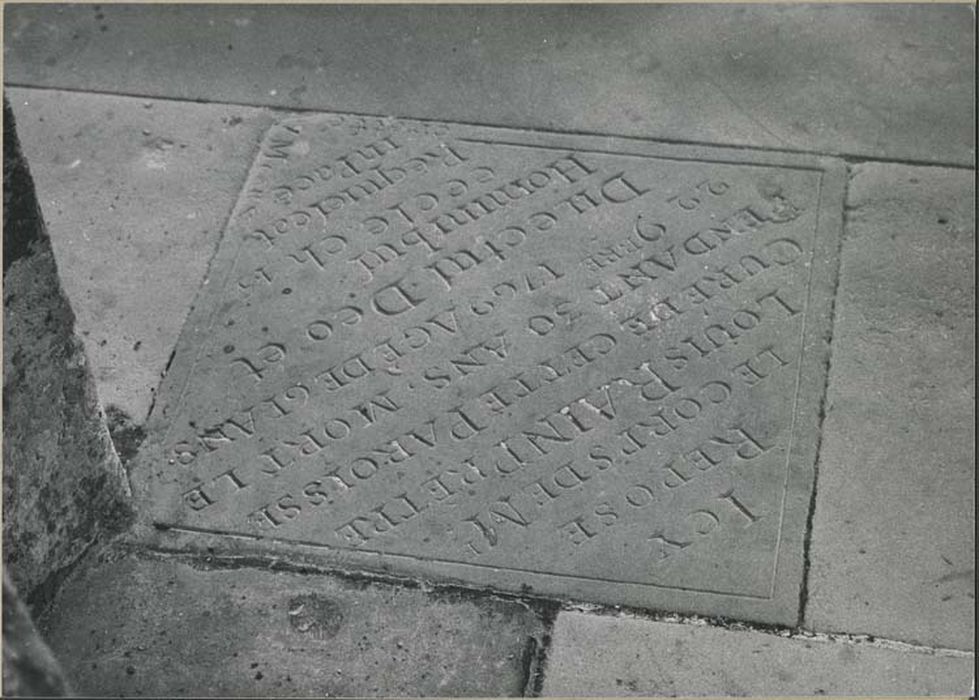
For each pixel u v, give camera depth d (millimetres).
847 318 1839
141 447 1793
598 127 2006
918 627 1664
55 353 1751
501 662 1666
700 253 1894
